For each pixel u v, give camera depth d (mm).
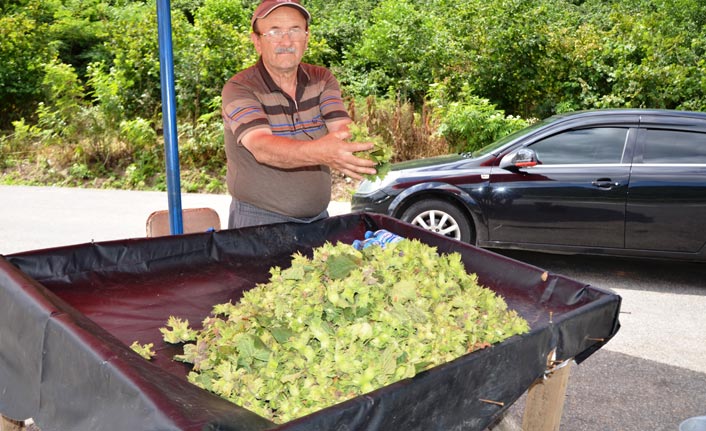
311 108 3207
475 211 6176
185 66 12297
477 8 13664
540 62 13492
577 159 6047
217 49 12711
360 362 1667
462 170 6266
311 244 3225
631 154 5922
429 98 13922
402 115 10906
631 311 5453
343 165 2154
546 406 2365
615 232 5953
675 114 5973
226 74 12344
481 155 6402
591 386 4105
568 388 4070
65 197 9852
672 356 4578
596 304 2242
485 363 1759
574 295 2496
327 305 1894
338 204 9367
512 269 2723
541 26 13250
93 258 2617
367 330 1753
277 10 2902
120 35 13047
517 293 2631
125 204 9367
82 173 11195
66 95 12250
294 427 1317
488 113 10617
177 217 3713
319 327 1775
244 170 3207
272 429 1298
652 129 5930
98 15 16750
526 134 6297
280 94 3100
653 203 5801
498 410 1880
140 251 2727
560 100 13516
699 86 12680
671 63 13164
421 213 6355
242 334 1796
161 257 2783
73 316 1815
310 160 2268
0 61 13750
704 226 5758
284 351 1755
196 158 11250
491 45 13250
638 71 12758
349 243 3266
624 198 5852
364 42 15898
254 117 2818
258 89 3055
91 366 1572
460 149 10648
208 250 2910
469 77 13398
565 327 2080
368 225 3461
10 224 8055
